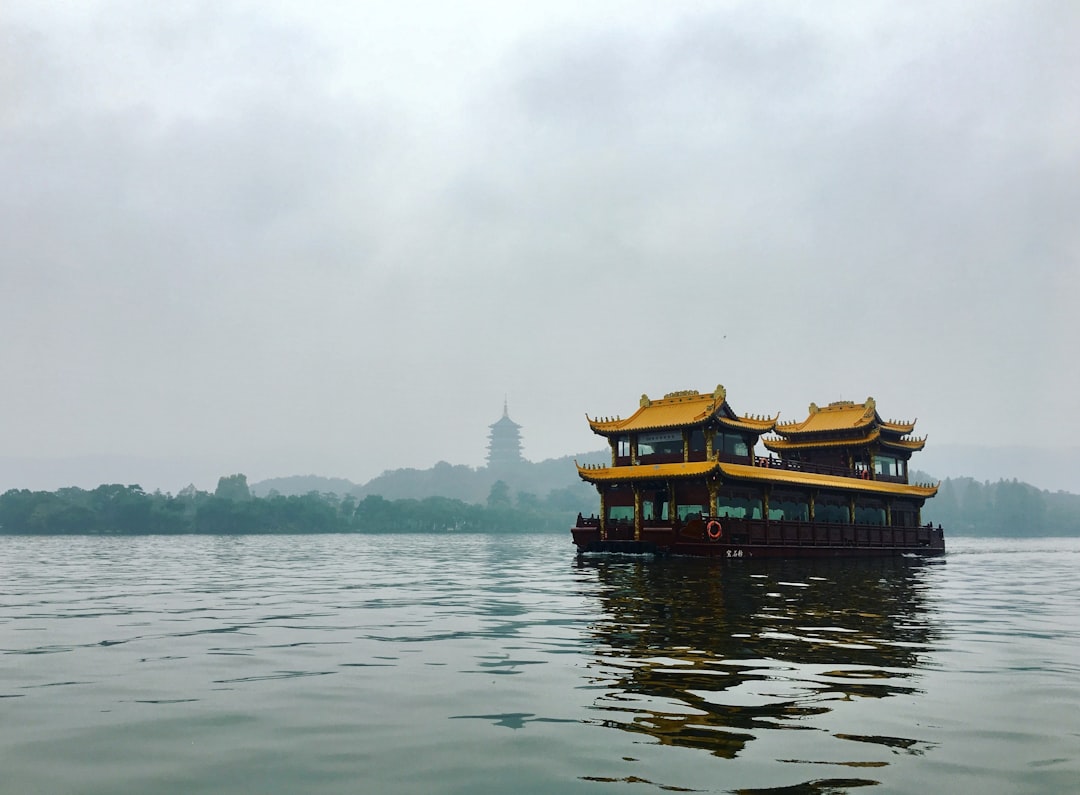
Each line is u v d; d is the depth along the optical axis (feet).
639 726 48.57
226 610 110.32
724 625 92.02
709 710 52.21
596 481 253.24
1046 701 55.01
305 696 56.59
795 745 44.83
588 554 267.39
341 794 38.22
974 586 156.97
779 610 107.45
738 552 225.56
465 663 68.23
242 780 40.14
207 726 49.29
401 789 38.75
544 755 43.29
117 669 66.54
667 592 133.69
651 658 70.28
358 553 337.72
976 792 38.06
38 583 162.50
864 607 112.57
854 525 266.57
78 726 49.44
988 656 72.64
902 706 53.36
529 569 205.87
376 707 53.42
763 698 55.36
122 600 125.49
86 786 39.50
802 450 312.91
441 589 144.05
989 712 52.01
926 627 92.07
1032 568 235.40
